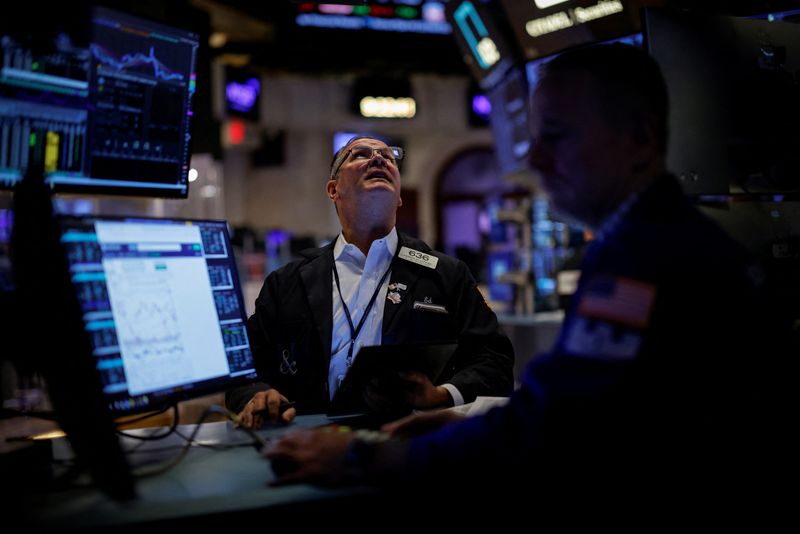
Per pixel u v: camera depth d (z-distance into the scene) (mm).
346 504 990
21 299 1117
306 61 10844
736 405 977
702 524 975
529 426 953
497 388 1736
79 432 1040
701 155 1598
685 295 948
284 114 12422
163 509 933
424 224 14172
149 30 1315
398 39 11000
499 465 966
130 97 1306
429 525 1038
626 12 3703
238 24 9008
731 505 982
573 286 4707
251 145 12859
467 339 1858
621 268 980
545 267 5781
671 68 1584
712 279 959
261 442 1264
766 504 999
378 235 1946
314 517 973
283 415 1495
